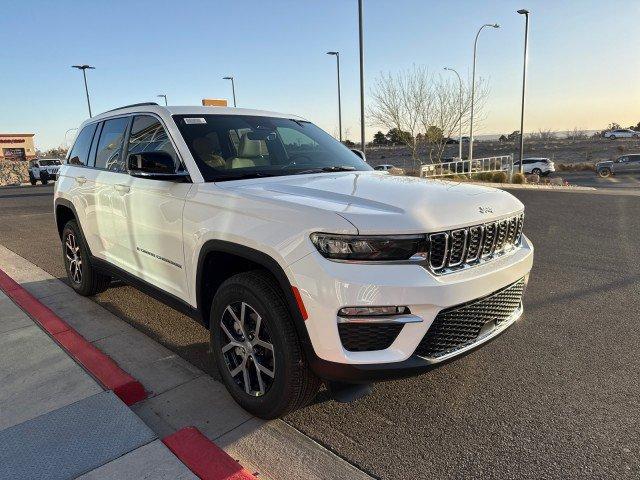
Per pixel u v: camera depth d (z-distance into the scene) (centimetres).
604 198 1405
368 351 248
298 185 311
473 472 251
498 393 327
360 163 425
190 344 408
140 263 397
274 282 276
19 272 632
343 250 242
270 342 276
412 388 334
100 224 450
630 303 492
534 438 278
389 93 3347
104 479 237
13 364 354
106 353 387
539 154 6119
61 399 306
